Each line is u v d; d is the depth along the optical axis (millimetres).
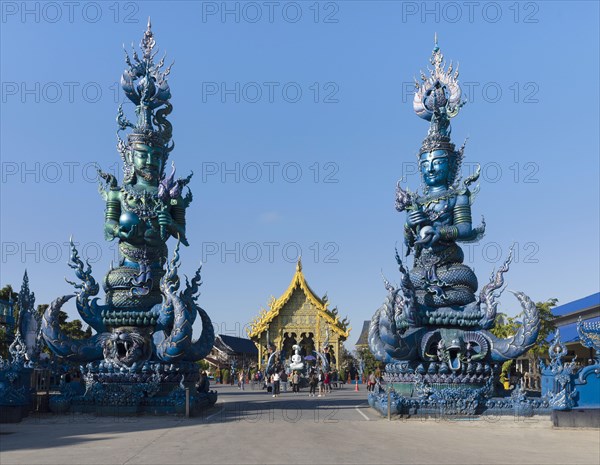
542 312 52750
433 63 32844
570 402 24375
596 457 16641
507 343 28391
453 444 19094
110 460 15680
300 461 15594
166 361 28625
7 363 25844
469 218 30016
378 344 30047
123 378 27969
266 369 54469
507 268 28984
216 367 88250
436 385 27844
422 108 32250
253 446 18219
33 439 19953
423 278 29531
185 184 32281
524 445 19047
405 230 30875
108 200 30875
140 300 29594
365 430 22688
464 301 29344
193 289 31281
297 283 63031
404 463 15359
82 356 28922
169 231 31188
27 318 30062
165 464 15109
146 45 33281
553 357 25422
